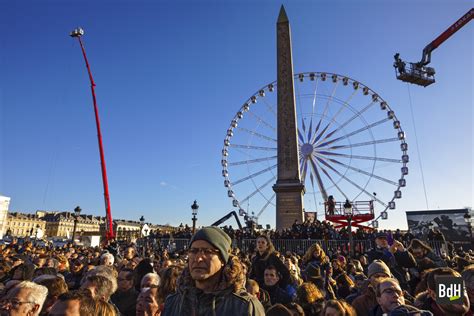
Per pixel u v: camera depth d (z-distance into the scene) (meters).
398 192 37.69
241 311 2.73
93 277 4.96
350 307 4.61
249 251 21.97
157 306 4.64
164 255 13.69
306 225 26.98
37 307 3.94
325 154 39.16
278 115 33.25
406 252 7.91
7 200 86.62
